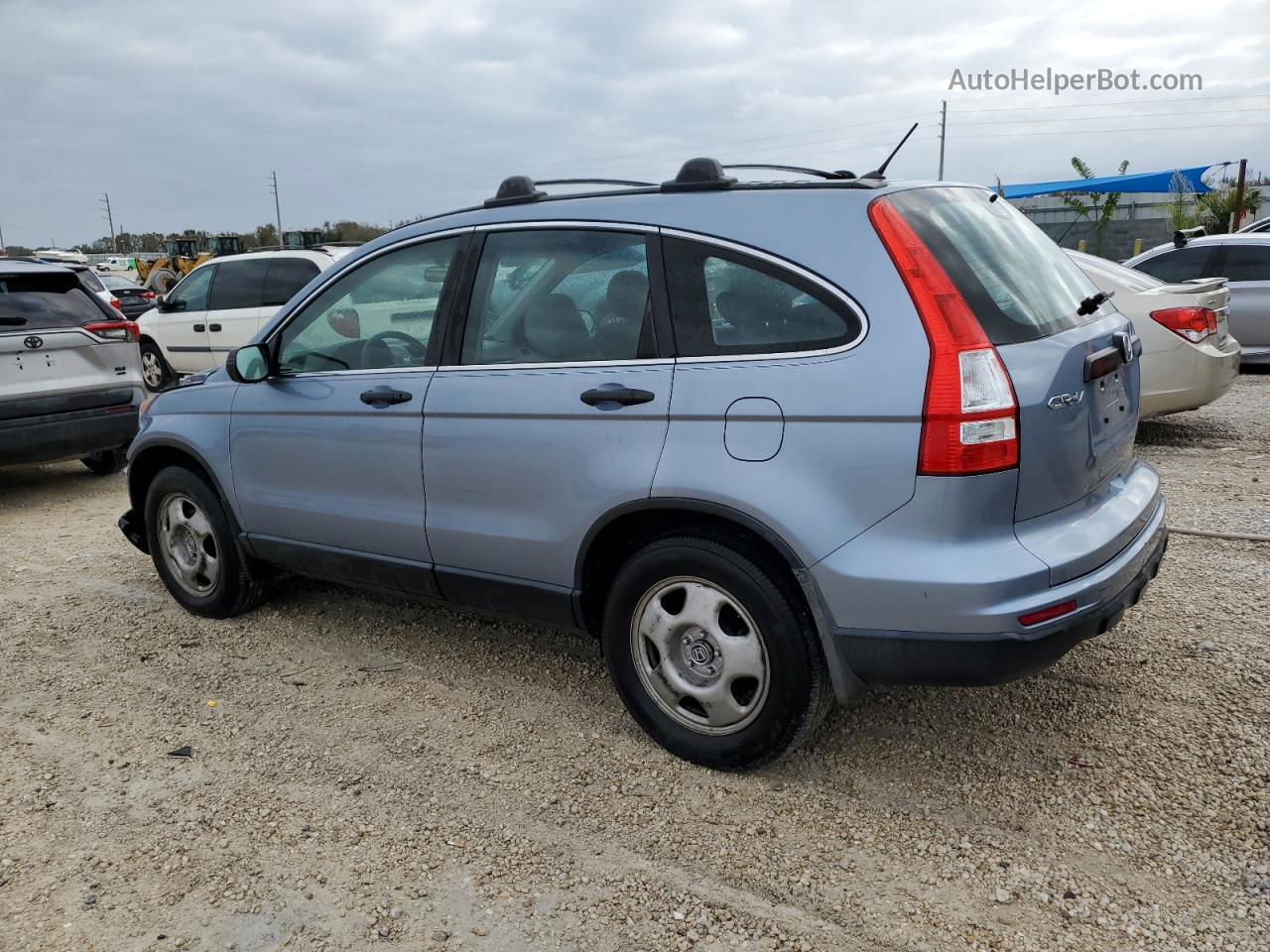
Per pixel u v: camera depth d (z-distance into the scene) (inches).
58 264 302.5
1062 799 118.3
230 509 176.9
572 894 106.0
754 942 97.9
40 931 102.5
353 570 160.1
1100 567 112.3
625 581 127.6
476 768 131.9
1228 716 134.3
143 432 189.0
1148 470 139.0
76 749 140.8
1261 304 422.6
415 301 148.5
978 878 105.5
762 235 117.3
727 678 121.9
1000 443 103.9
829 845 112.3
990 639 104.0
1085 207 1181.1
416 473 145.8
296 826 119.9
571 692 152.7
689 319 120.5
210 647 176.2
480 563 141.6
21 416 279.9
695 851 112.3
